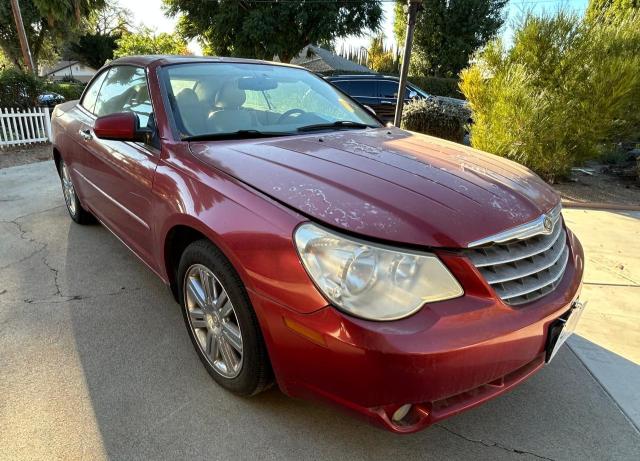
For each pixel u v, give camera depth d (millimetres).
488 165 2279
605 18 7336
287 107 2922
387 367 1476
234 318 2000
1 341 2504
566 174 7156
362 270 1530
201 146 2307
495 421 2127
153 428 1968
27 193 5395
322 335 1539
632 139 7441
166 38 29344
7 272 3307
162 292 3088
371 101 11398
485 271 1654
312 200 1720
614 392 2352
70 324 2691
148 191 2404
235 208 1837
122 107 3047
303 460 1855
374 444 1947
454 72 27766
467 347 1526
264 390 2062
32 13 23031
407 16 6586
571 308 1960
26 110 9148
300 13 22672
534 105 6621
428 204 1729
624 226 5051
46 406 2059
